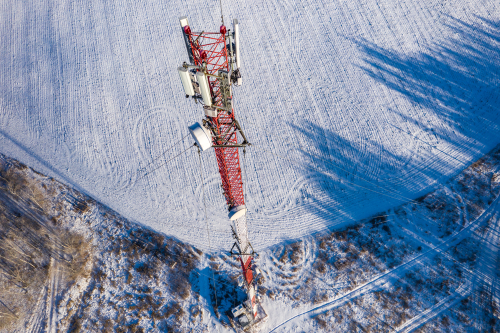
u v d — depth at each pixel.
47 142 29.14
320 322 21.81
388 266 23.06
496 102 28.67
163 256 24.16
